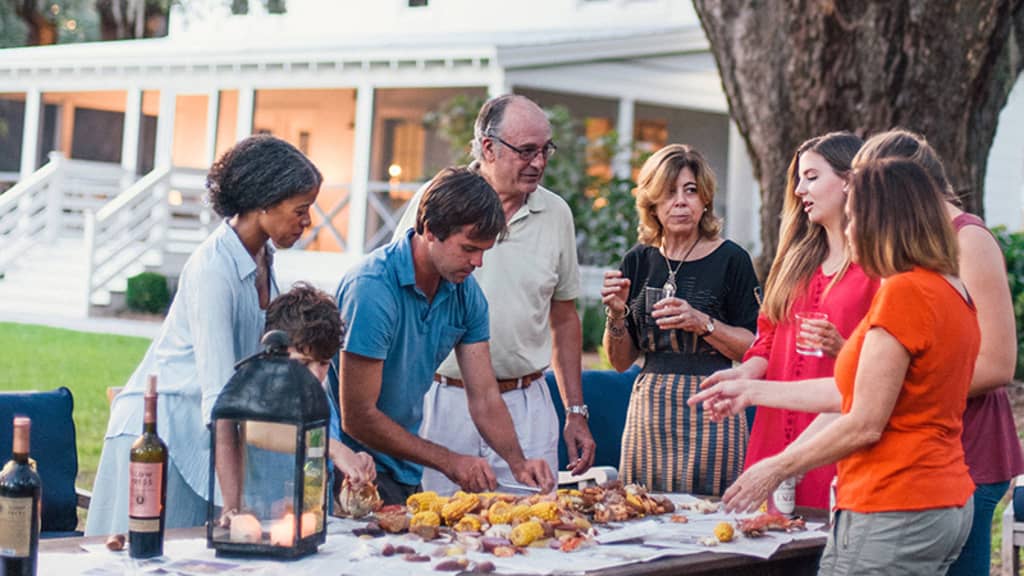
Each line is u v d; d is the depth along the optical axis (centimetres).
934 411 287
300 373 279
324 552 284
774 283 385
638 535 308
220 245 327
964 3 704
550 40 1434
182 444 337
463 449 425
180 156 1873
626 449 428
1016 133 1802
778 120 754
